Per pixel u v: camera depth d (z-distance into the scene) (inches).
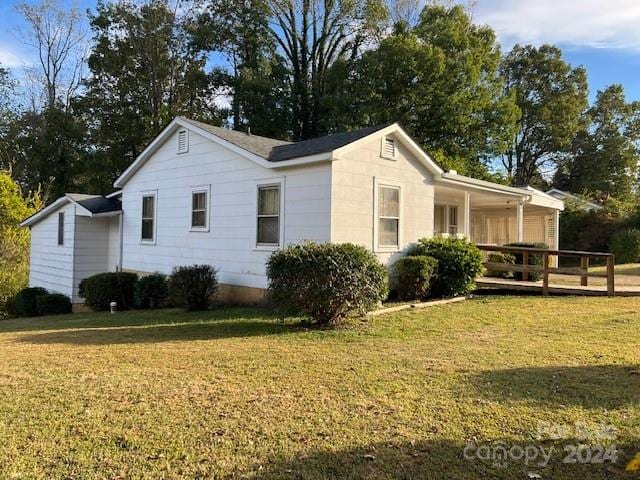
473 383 181.2
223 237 447.5
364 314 310.8
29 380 186.2
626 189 1503.4
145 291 468.1
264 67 1094.4
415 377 189.2
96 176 1016.2
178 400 163.5
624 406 156.8
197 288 405.7
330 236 367.2
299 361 214.8
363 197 398.6
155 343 259.1
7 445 129.5
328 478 114.6
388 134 420.5
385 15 1104.2
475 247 455.8
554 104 1485.0
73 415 150.0
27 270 670.5
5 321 448.1
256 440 133.5
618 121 1552.7
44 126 1082.7
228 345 250.5
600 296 430.0
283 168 396.2
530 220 869.8
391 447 129.7
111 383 182.1
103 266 594.6
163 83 1061.8
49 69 1149.1
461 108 943.7
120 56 1021.2
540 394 168.6
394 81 927.0
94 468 118.4
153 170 534.6
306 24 1168.2
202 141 470.0
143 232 548.1
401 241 439.2
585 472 117.0
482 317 330.6
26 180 1055.0
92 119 1053.8
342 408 156.6
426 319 323.3
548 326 295.9
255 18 1107.9
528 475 115.7
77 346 252.7
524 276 514.0
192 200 482.3
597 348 235.0
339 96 977.5
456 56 947.3
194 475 115.9
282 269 298.2
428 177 474.9
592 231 967.0
